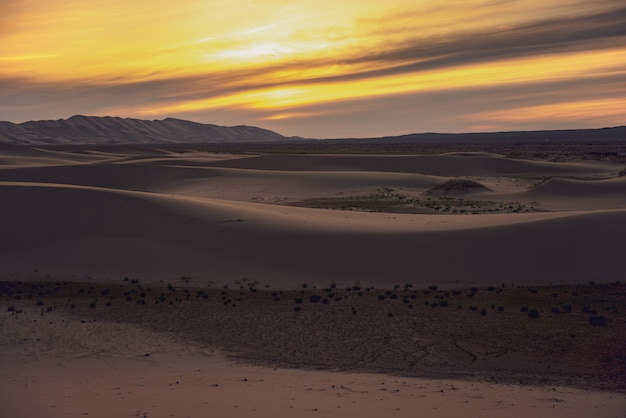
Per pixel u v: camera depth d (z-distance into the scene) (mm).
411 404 11992
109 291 25578
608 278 25812
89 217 35000
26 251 32562
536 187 62719
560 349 17609
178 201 37031
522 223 31172
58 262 30453
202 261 29625
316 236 30938
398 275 26875
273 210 38875
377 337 19000
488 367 16250
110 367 15789
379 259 28359
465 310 21781
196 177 72688
